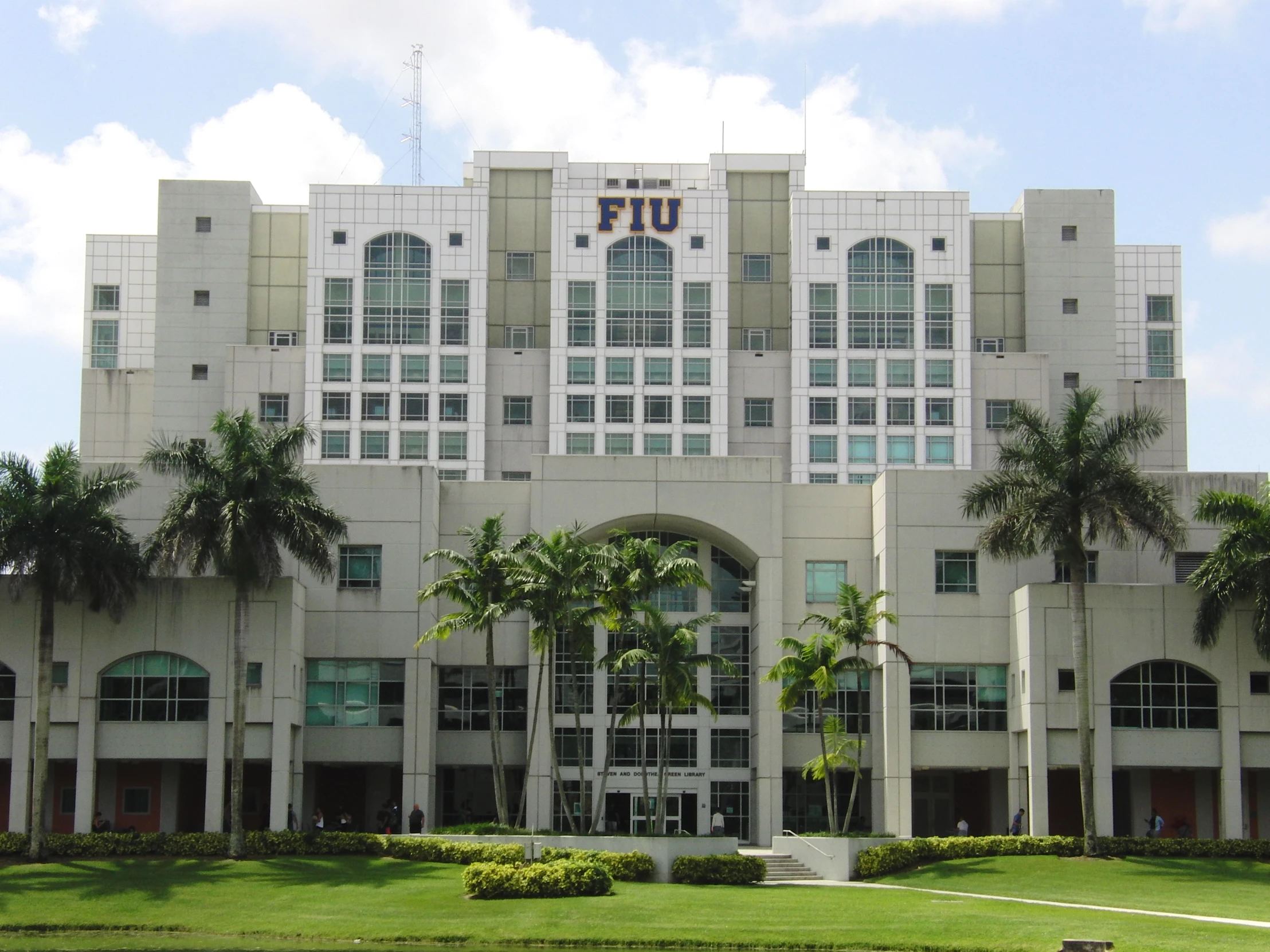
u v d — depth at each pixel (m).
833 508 82.62
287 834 65.75
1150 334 124.50
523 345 115.75
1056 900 56.19
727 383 113.69
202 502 64.38
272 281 117.19
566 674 81.06
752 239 117.75
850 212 116.00
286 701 71.19
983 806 82.62
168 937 51.81
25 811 69.25
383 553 78.44
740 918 51.25
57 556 63.53
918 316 114.88
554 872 56.25
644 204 115.44
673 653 67.19
